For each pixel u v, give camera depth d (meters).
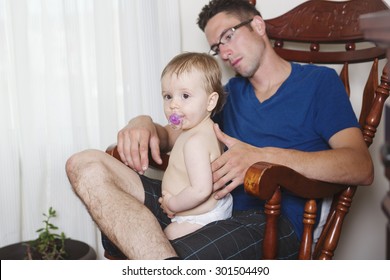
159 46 1.62
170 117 1.15
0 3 1.52
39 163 1.62
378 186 1.51
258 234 1.14
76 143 1.62
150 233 0.98
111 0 1.59
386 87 1.27
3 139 1.57
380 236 1.52
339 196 1.16
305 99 1.29
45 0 1.55
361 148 1.15
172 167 1.19
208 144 1.13
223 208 1.18
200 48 1.69
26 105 1.57
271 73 1.37
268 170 0.93
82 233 1.68
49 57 1.57
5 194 1.60
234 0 1.38
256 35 1.36
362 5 1.43
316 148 1.29
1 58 1.54
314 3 1.50
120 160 1.26
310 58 1.52
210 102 1.17
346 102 1.26
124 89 1.63
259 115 1.34
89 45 1.61
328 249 1.12
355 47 1.48
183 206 1.12
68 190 1.66
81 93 1.60
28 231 1.66
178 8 1.62
